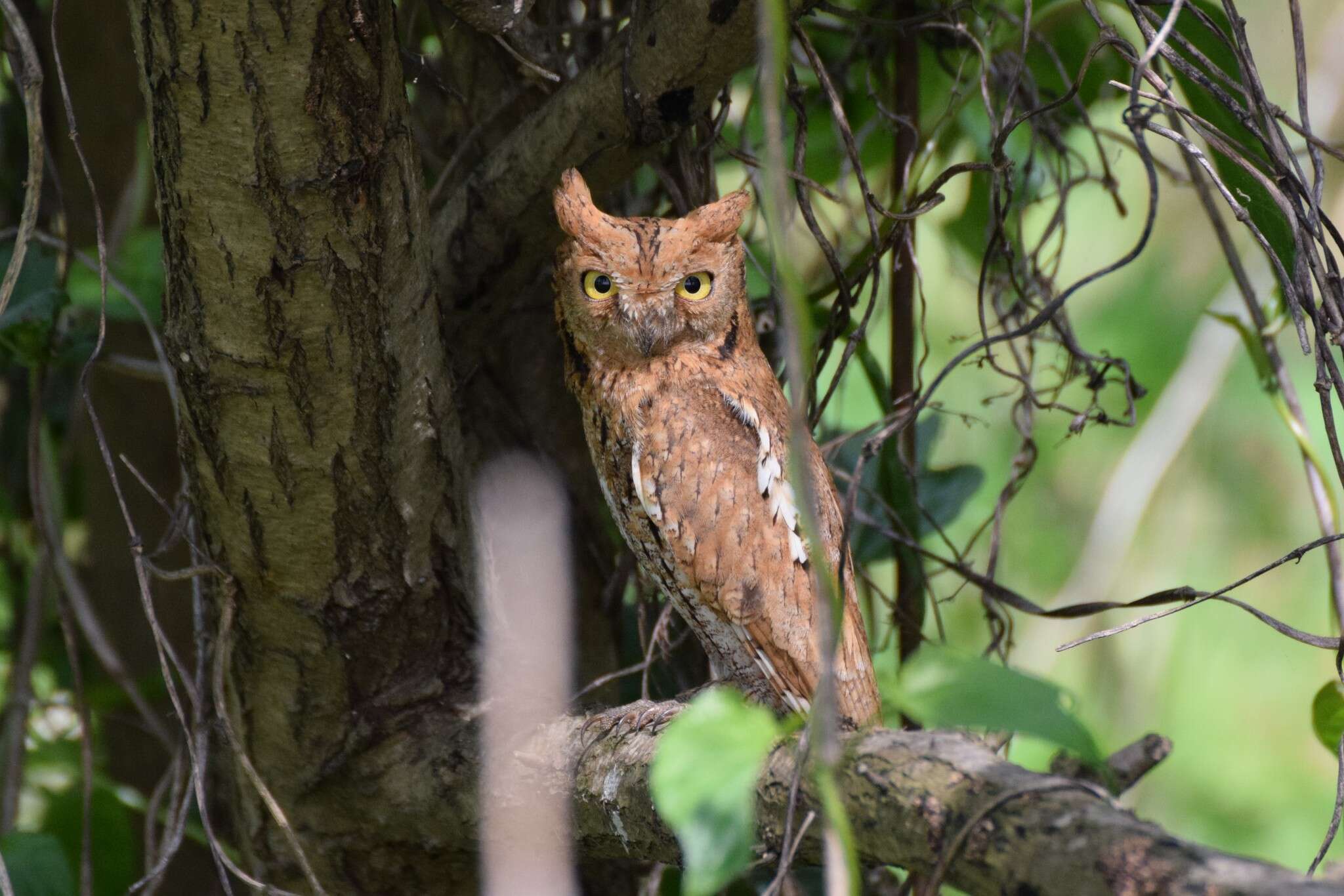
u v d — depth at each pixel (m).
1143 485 9.23
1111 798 3.59
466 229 5.91
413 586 5.66
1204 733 11.27
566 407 7.27
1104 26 4.98
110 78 7.70
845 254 7.88
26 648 7.22
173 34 4.26
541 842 5.55
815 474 6.09
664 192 7.10
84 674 8.54
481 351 6.50
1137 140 5.44
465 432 6.58
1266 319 6.52
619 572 7.13
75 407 8.38
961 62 6.38
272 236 4.63
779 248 3.13
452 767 5.67
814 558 3.15
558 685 6.62
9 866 5.90
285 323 4.82
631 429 6.20
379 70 4.55
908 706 3.20
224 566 5.56
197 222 4.61
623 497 6.37
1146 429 9.30
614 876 6.90
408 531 5.51
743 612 6.04
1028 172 6.70
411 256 4.98
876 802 3.82
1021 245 6.73
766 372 6.48
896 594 6.88
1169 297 10.92
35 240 6.52
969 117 7.56
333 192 4.61
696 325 6.18
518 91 6.45
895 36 6.76
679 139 6.05
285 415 5.04
